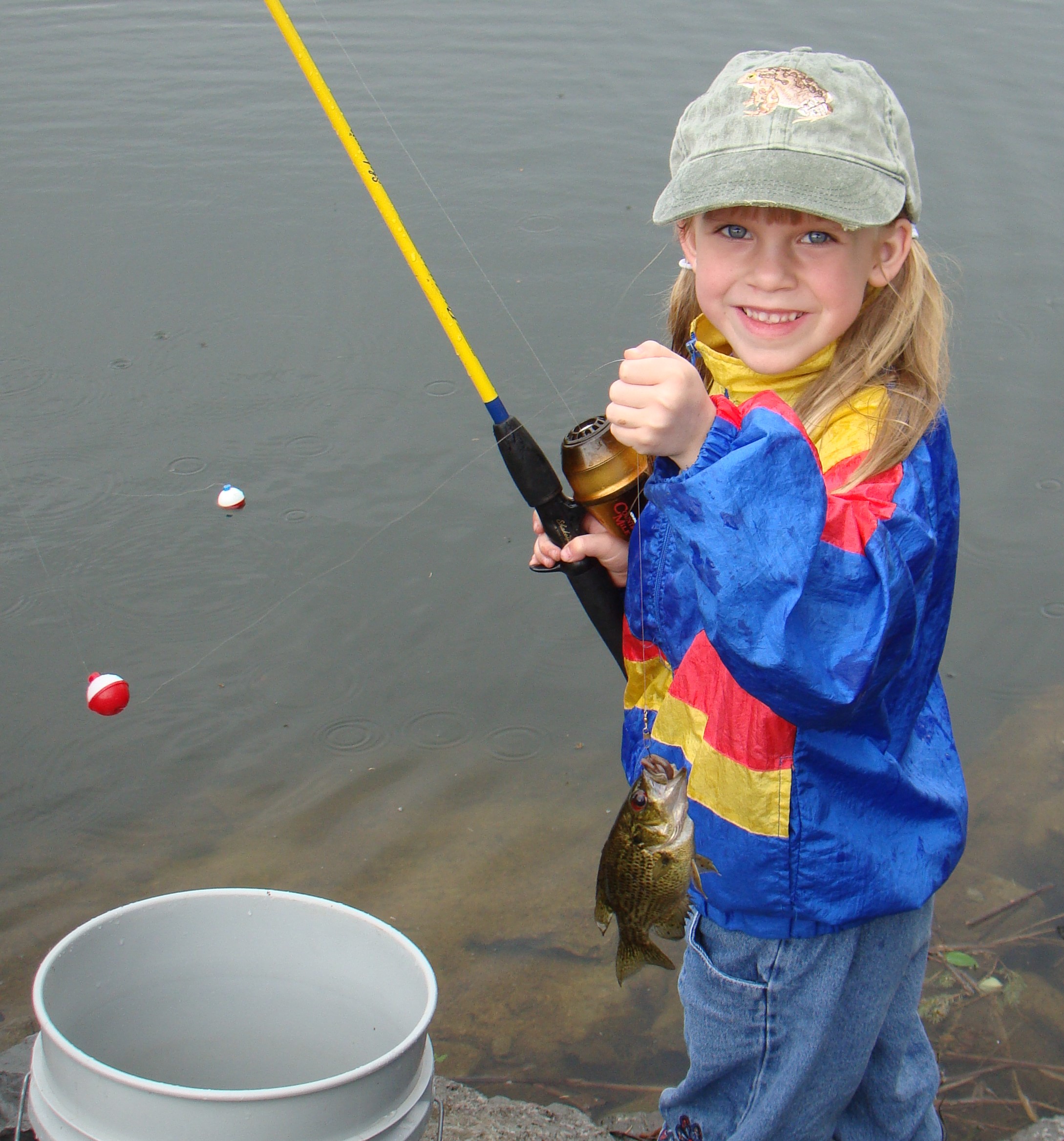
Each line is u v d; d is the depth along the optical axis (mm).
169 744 4707
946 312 2320
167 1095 1614
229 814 4434
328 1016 2076
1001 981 3666
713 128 1874
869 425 1856
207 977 2070
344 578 5395
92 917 3979
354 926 2029
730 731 1949
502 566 5531
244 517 5672
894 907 1954
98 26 10508
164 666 5016
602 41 9766
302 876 4184
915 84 8906
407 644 5176
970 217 7492
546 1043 3508
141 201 7898
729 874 1990
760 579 1589
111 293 7074
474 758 4688
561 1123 2932
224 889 2066
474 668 5074
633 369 1738
